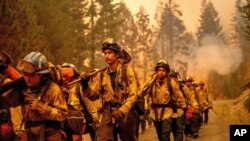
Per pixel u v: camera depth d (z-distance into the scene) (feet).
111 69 22.66
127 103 21.84
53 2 124.36
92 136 27.86
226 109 100.78
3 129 20.31
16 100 16.99
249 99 91.86
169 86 31.58
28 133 16.81
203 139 46.98
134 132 22.68
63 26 121.90
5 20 77.36
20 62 16.39
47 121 16.78
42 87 16.75
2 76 19.43
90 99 23.12
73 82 22.72
